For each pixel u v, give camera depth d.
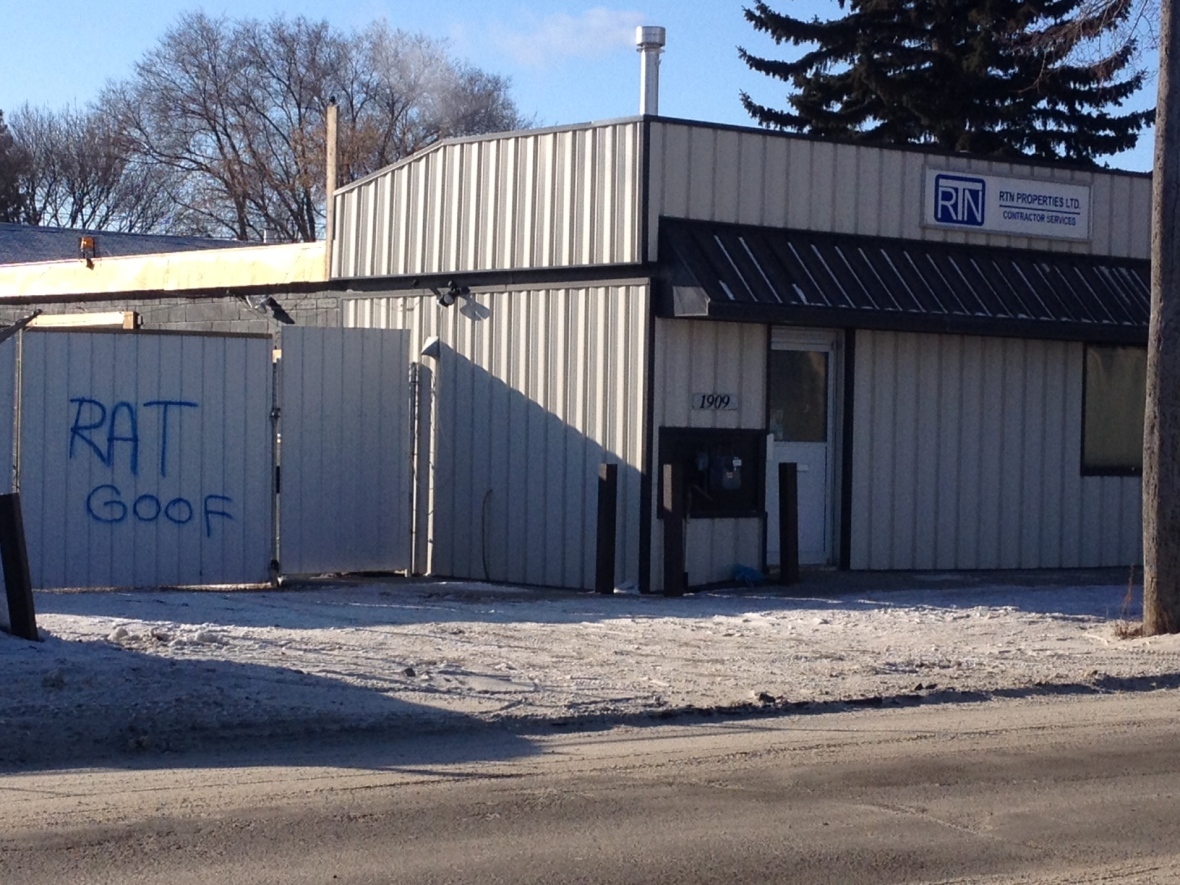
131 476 14.73
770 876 6.45
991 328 16.41
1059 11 31.86
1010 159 17.50
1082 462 18.20
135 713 8.92
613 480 14.85
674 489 14.69
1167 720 9.84
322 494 15.83
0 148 60.69
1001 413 17.61
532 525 15.98
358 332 16.05
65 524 14.48
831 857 6.73
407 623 12.67
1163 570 12.77
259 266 19.77
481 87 60.97
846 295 15.61
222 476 15.10
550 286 15.84
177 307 21.19
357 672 10.32
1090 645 12.48
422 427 17.02
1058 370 18.02
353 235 18.05
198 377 15.00
